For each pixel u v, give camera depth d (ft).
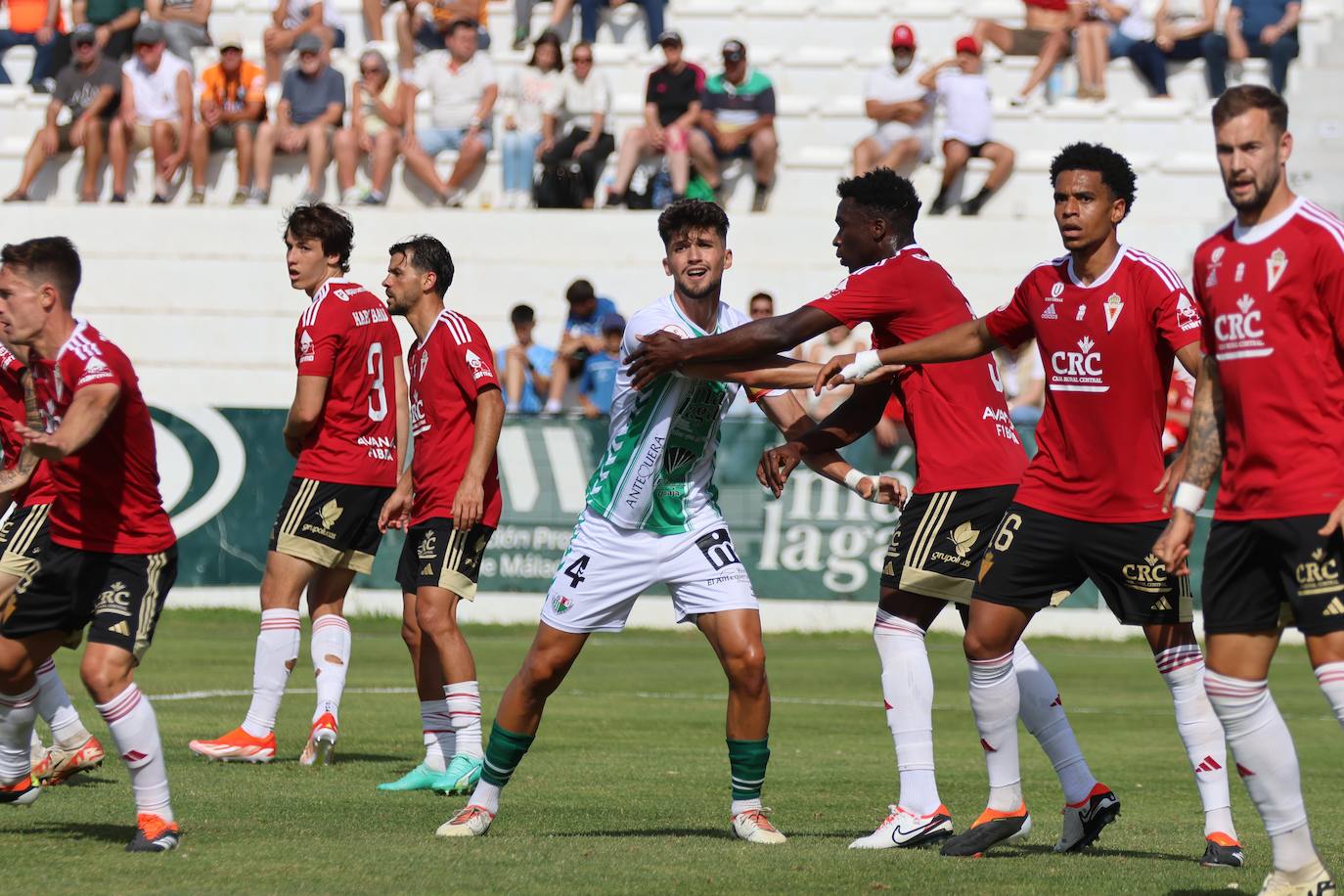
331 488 89.92
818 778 88.48
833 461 70.38
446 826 65.46
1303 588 51.13
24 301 58.65
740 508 201.77
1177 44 252.21
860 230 67.67
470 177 240.12
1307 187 254.68
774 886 54.24
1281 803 52.49
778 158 239.71
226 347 236.84
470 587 82.48
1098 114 244.83
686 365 63.05
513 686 65.62
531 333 210.38
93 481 60.34
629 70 251.80
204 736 99.50
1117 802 65.10
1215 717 62.18
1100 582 62.85
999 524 64.18
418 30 247.91
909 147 234.17
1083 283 61.05
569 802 76.74
